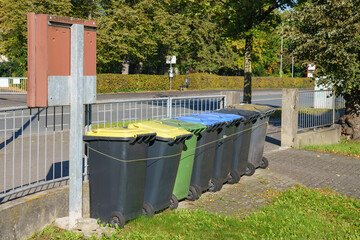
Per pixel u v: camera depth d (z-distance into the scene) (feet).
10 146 29.58
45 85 15.98
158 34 124.67
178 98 26.68
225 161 24.27
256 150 28.09
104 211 17.80
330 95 43.88
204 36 161.48
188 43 157.07
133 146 17.42
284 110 38.83
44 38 15.85
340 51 37.99
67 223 17.16
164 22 120.37
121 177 17.38
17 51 117.80
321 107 44.21
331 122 46.47
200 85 144.15
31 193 18.03
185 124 21.49
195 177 22.41
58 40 16.44
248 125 26.48
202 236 17.01
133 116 25.91
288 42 44.04
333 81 41.14
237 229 18.24
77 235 16.29
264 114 27.73
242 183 26.27
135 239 16.22
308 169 31.01
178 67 175.22
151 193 19.08
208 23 151.02
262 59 199.52
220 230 17.84
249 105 29.68
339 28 39.14
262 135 28.45
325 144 41.73
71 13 103.55
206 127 21.89
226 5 50.31
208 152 22.66
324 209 21.97
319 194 24.52
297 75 248.32
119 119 24.67
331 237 17.84
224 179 24.47
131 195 17.70
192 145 21.17
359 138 44.91
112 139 17.16
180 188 21.07
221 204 22.11
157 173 18.99
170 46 133.90
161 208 19.47
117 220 17.42
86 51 17.62
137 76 119.75
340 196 24.58
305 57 42.50
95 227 16.84
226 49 164.96
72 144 17.17
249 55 56.24
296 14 42.04
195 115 24.91
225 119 23.67
